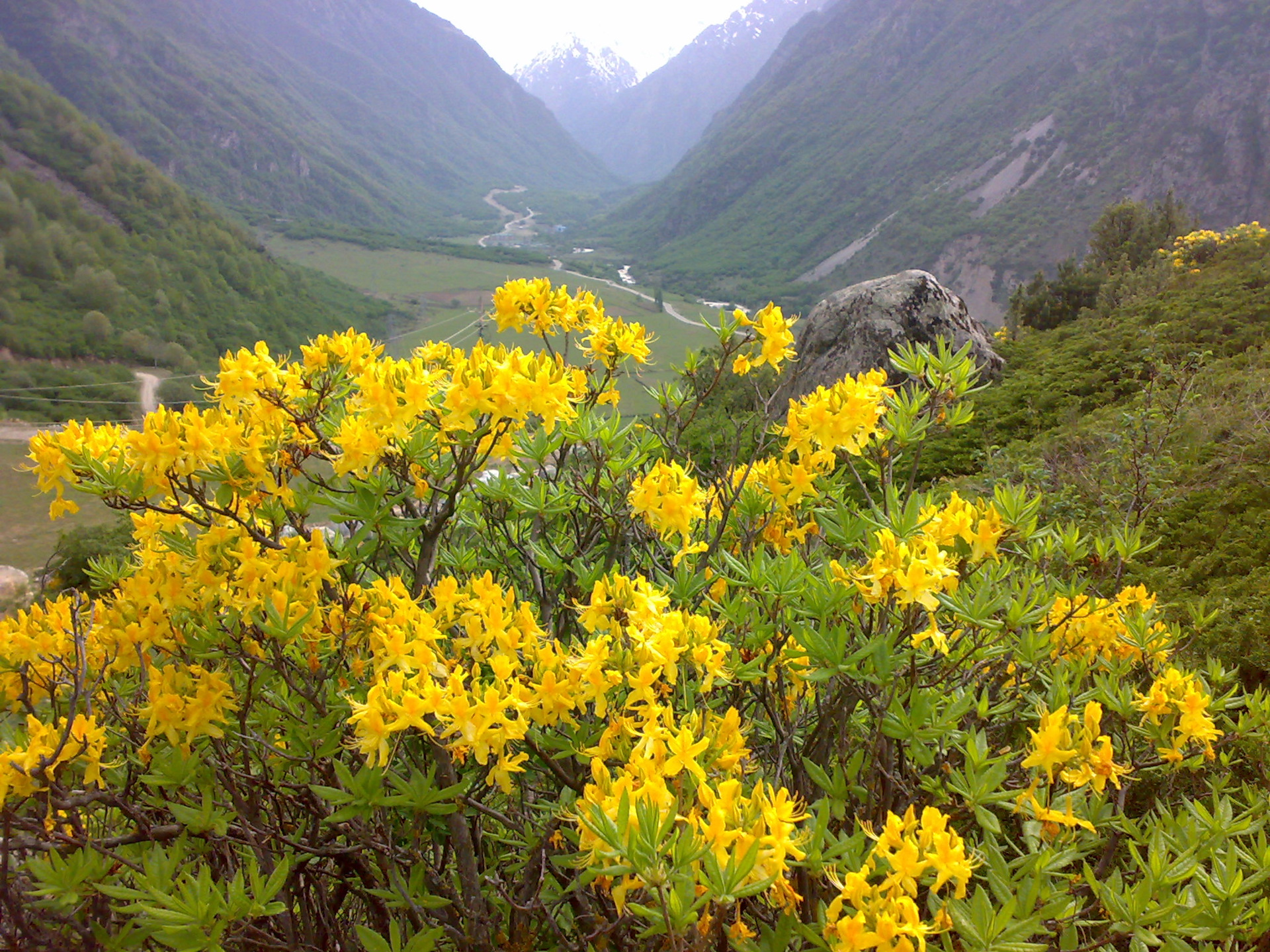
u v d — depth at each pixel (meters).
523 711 1.73
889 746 2.02
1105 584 3.04
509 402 1.93
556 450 2.93
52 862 1.67
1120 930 1.53
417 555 2.81
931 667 2.20
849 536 2.34
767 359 2.67
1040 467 5.99
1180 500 5.06
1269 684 3.30
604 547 3.19
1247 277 11.70
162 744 2.05
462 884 1.83
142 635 2.00
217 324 79.38
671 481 2.21
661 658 1.73
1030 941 1.64
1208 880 1.59
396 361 2.04
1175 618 3.95
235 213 170.38
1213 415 6.43
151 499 2.33
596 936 1.74
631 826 1.24
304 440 2.11
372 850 1.88
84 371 61.56
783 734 2.12
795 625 1.94
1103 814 1.90
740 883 1.23
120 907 1.61
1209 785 2.34
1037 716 2.15
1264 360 8.20
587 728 1.85
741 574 2.22
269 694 2.17
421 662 1.67
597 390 3.04
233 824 1.91
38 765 1.62
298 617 1.90
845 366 11.05
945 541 2.21
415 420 2.04
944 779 2.00
